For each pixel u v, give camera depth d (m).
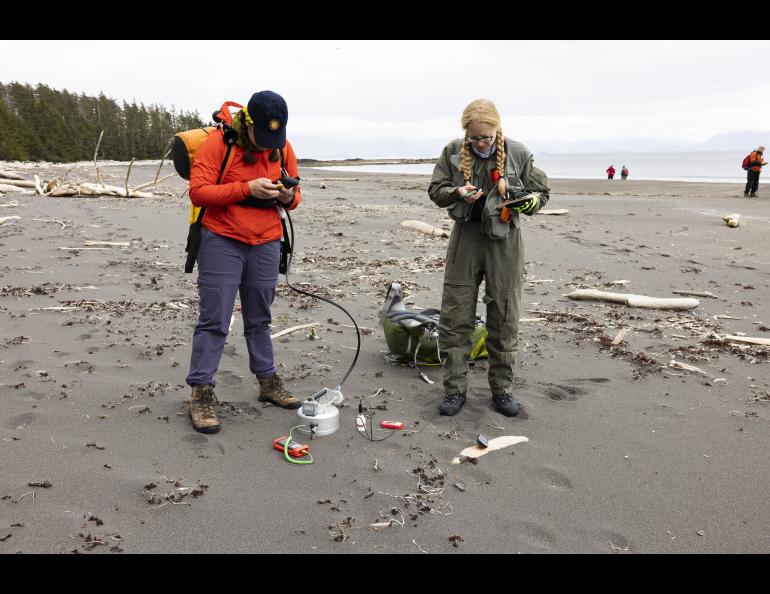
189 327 5.24
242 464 3.03
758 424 3.65
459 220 3.52
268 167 3.36
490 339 3.75
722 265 8.37
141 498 2.67
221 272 3.32
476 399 3.95
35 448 3.06
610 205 16.11
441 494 2.82
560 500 2.80
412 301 6.37
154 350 4.61
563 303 6.54
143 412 3.54
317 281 7.20
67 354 4.43
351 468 3.03
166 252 8.46
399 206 14.95
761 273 7.90
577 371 4.52
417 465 3.09
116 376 4.08
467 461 3.13
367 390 4.08
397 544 2.45
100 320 5.29
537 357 4.81
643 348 5.05
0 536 2.35
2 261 7.39
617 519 2.66
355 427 3.50
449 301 3.70
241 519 2.57
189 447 3.17
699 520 2.66
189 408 3.56
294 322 5.54
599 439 3.43
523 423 3.63
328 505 2.70
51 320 5.24
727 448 3.34
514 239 3.57
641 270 8.07
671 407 3.89
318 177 36.31
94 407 3.57
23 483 2.73
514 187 3.42
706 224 12.12
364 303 6.29
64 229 9.85
